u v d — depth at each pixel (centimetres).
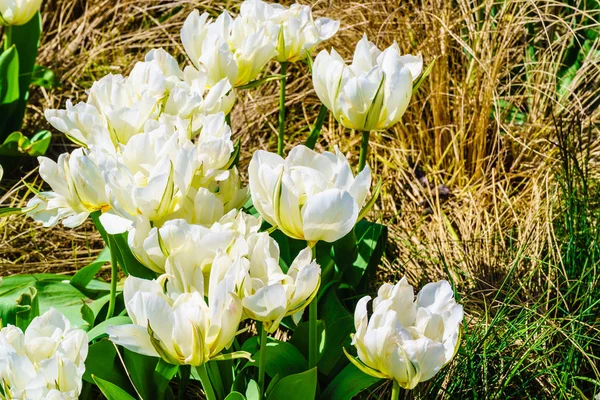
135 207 151
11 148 236
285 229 150
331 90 167
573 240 198
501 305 193
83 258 211
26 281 178
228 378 164
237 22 179
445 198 241
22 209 160
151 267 151
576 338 184
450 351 145
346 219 148
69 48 303
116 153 157
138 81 166
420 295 149
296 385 156
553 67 265
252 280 146
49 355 150
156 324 142
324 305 176
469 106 250
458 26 265
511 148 252
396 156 250
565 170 206
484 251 209
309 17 183
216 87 169
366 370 147
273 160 152
